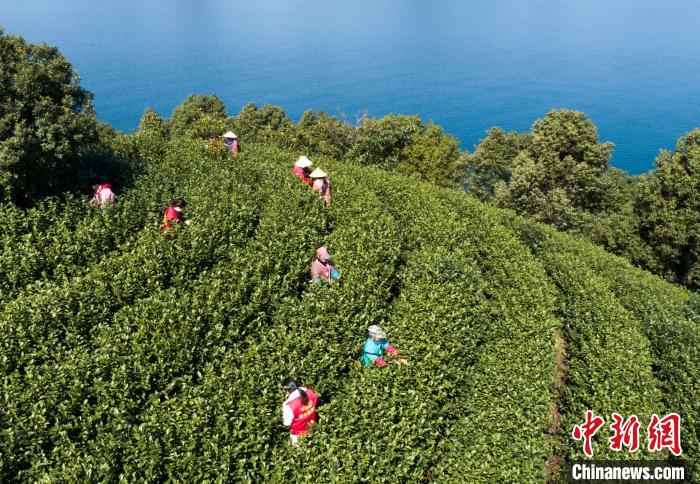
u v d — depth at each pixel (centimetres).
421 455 1162
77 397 1112
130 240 1923
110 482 934
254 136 5150
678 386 1795
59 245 1723
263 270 1762
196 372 1327
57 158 2133
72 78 2270
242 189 2508
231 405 1139
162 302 1434
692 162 4322
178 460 1001
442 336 1545
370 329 1430
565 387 1722
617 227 4988
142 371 1190
